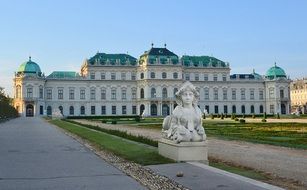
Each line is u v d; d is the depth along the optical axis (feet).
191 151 65.77
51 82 587.27
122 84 608.60
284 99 642.63
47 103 585.63
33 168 64.23
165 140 73.15
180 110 68.33
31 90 566.36
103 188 47.44
